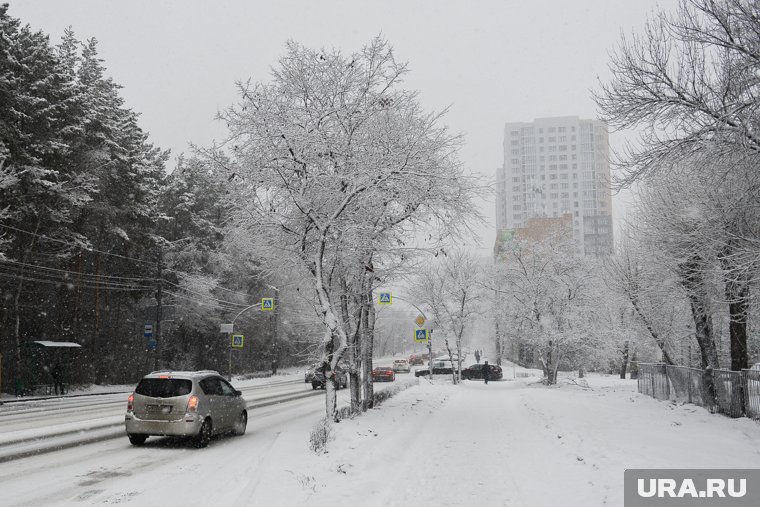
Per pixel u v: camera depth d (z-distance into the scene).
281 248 15.95
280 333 64.50
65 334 37.97
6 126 28.92
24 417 19.70
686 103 12.66
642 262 23.22
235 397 15.11
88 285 39.31
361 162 15.14
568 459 10.72
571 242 38.97
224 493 8.39
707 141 12.64
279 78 15.97
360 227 15.38
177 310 49.12
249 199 15.40
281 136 14.79
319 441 11.68
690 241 16.98
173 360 52.28
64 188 32.25
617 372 52.62
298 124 15.30
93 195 37.12
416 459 11.20
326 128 15.84
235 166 15.12
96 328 39.31
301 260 15.73
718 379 17.70
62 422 17.91
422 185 15.70
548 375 36.28
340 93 15.98
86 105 35.88
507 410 21.09
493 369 46.38
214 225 50.28
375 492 8.38
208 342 57.06
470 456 11.52
